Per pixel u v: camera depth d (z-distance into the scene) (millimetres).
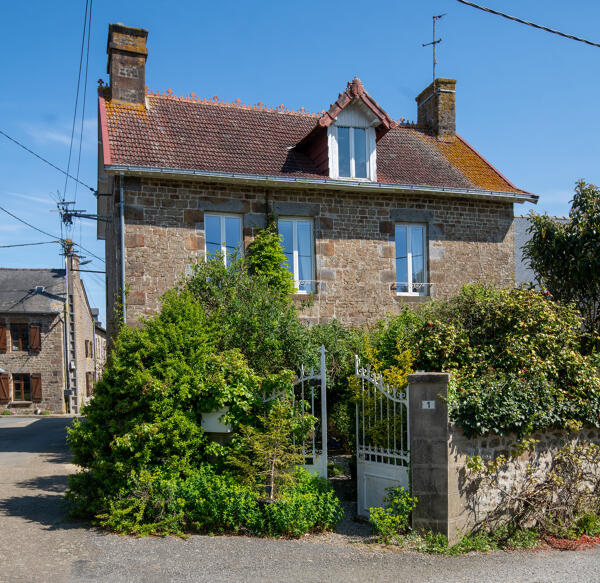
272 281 12852
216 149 13812
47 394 28844
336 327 11836
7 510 8148
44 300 29266
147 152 12930
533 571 6211
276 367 9836
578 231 11258
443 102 17359
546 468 7980
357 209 14016
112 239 14102
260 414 8430
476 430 7203
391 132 16875
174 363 8078
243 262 11477
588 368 8500
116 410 7934
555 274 11688
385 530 7125
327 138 13789
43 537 6957
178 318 8617
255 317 9984
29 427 20359
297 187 13367
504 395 7543
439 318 9820
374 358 10156
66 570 5898
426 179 14867
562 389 8344
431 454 7160
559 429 8156
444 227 14711
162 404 7863
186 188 12695
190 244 12609
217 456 8148
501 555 6785
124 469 7590
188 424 7941
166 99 15031
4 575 5688
